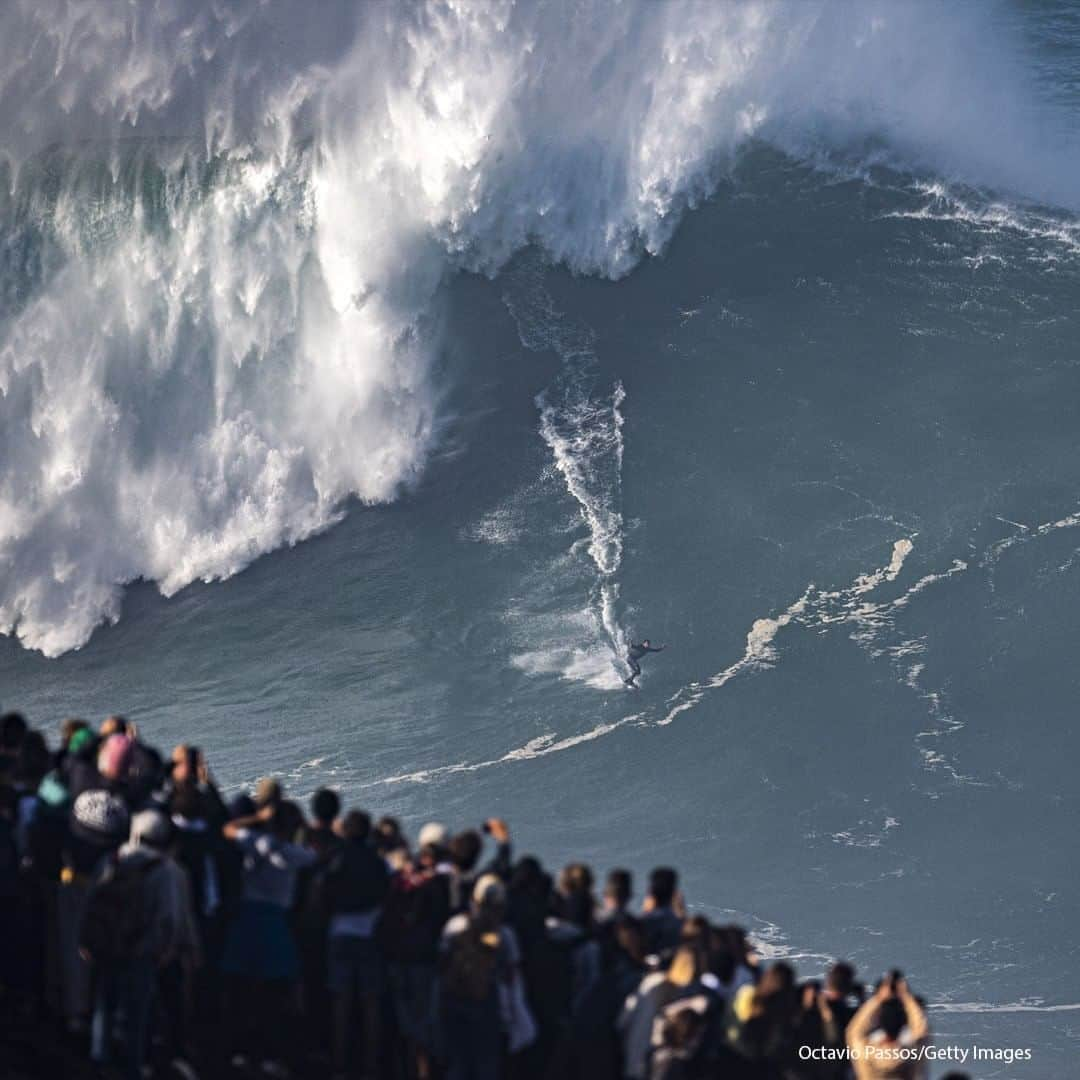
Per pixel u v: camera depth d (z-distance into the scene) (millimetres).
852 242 146125
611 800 103875
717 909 96375
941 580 120562
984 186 150875
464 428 132125
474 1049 45719
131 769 48812
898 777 106312
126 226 125312
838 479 127812
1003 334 139625
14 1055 48375
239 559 124938
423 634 117562
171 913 45031
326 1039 51625
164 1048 49531
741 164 147500
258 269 128625
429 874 48469
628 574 120750
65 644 119312
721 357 137000
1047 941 94375
